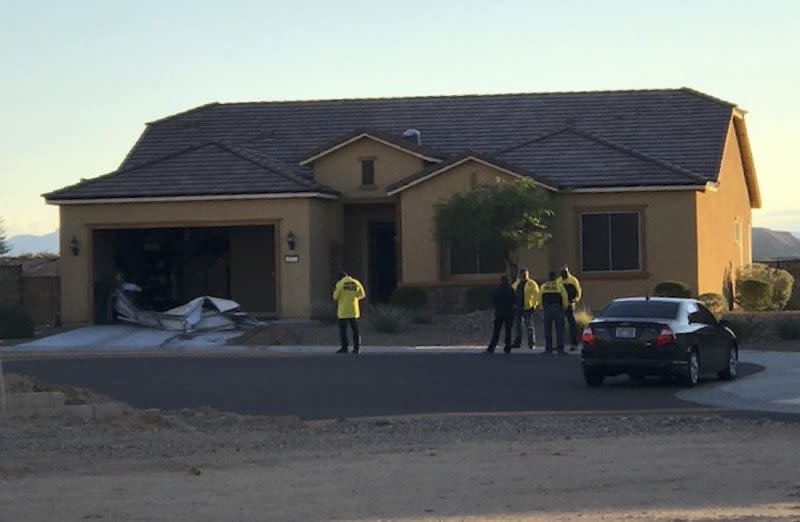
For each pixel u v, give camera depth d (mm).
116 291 45719
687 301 27484
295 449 18297
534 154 47719
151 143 54188
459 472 16062
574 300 35688
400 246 46188
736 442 18391
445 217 43406
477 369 30578
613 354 26172
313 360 33531
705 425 20391
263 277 49062
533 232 43375
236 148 47938
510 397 25078
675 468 16156
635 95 53500
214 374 29922
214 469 16578
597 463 16641
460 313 44938
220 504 14086
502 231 43000
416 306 44500
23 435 19719
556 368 30766
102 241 47125
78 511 13742
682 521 12648
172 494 14750
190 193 45375
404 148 47188
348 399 25000
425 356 34531
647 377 28672
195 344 40188
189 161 46938
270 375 29578
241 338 40594
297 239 45188
